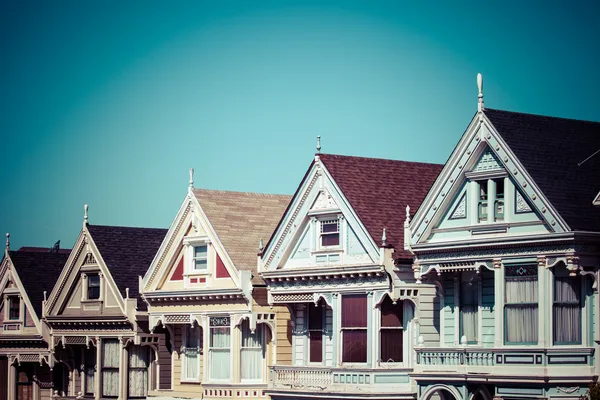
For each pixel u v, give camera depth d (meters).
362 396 65.06
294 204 70.69
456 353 60.25
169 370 83.75
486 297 60.84
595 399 53.19
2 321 96.50
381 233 65.88
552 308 56.62
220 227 77.31
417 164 72.38
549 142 60.00
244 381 75.56
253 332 74.38
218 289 75.75
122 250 88.44
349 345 67.50
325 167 68.75
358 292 66.81
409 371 64.38
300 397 68.94
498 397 57.75
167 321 80.50
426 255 62.25
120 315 84.44
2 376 97.19
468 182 60.62
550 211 56.25
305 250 70.31
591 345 55.94
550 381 55.84
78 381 91.19
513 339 58.28
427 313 65.31
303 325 71.50
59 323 90.44
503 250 58.66
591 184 58.69
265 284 74.75
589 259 56.12
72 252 89.62
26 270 95.81
